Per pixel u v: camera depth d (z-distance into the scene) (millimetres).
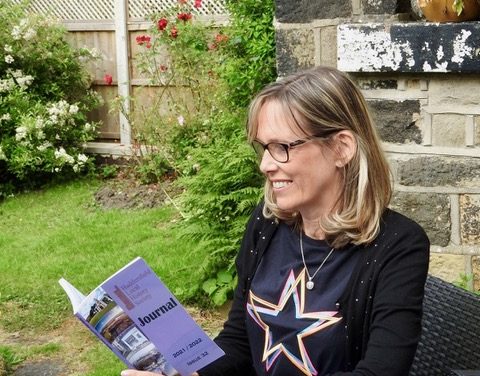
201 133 7742
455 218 4477
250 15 6715
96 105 8898
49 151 8320
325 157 2277
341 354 2250
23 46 8727
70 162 8305
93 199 7945
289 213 2414
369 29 4367
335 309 2256
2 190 8320
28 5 9000
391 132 4492
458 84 4320
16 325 5355
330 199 2309
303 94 2248
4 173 8430
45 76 8844
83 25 8977
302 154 2260
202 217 5207
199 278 5348
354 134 2271
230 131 6328
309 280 2318
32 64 8727
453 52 4211
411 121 4441
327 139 2262
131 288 2098
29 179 8430
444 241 4516
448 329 2551
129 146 8750
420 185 4496
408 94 4418
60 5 9102
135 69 8844
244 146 5086
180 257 6121
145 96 8805
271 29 6605
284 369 2320
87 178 8539
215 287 5199
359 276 2240
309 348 2277
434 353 2541
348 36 4422
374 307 2199
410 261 2219
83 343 5074
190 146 7926
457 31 4188
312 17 4609
